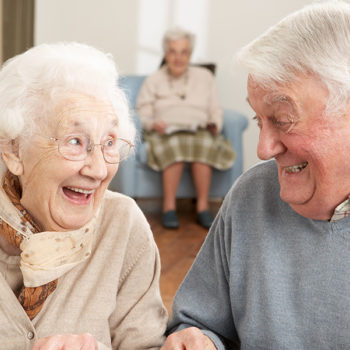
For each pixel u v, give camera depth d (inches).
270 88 44.4
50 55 50.3
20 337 52.6
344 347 49.1
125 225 58.5
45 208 51.1
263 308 53.1
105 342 56.4
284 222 52.9
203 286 60.4
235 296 56.2
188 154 192.7
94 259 57.2
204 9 250.4
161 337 59.0
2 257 53.4
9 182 52.9
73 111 48.7
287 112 44.2
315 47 42.6
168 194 192.7
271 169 55.5
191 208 217.0
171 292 126.6
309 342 50.9
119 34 254.2
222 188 199.0
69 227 51.9
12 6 209.8
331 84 42.4
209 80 211.9
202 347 53.0
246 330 54.3
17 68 49.6
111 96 51.6
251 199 55.5
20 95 48.8
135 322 58.4
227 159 195.6
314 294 50.3
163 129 197.2
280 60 43.4
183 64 208.4
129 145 54.9
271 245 53.2
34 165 49.7
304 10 45.5
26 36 219.0
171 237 176.7
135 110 207.2
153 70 256.1
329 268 49.5
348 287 48.6
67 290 55.6
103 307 56.2
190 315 59.4
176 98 206.5
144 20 252.8
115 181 195.2
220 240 58.7
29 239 50.9
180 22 251.9
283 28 44.6
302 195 47.4
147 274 59.6
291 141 44.9
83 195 51.8
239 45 250.8
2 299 51.8
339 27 42.7
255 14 249.1
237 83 250.1
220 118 202.4
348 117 43.5
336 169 44.8
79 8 253.4
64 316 54.7
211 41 251.9
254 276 54.0
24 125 48.8
